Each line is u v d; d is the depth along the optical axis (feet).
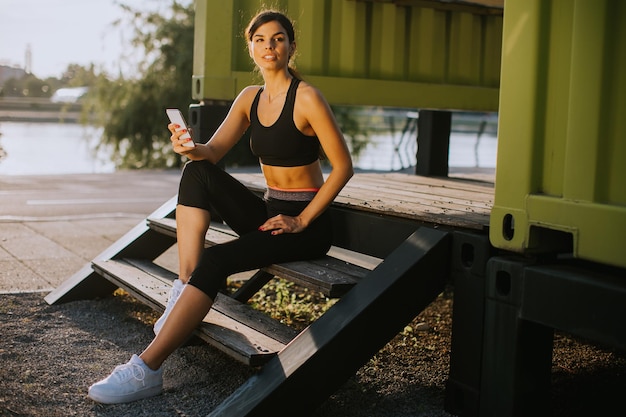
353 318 9.34
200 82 15.87
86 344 12.64
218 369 11.55
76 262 19.15
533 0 8.87
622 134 8.02
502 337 9.16
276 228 10.64
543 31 8.87
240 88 15.99
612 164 8.13
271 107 11.00
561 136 8.78
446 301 16.65
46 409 9.80
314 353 9.13
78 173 44.24
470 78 19.39
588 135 8.30
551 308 8.52
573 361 12.69
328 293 9.86
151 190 35.37
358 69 17.72
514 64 9.14
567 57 8.68
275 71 10.89
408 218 11.13
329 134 10.57
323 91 17.17
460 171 22.97
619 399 10.91
